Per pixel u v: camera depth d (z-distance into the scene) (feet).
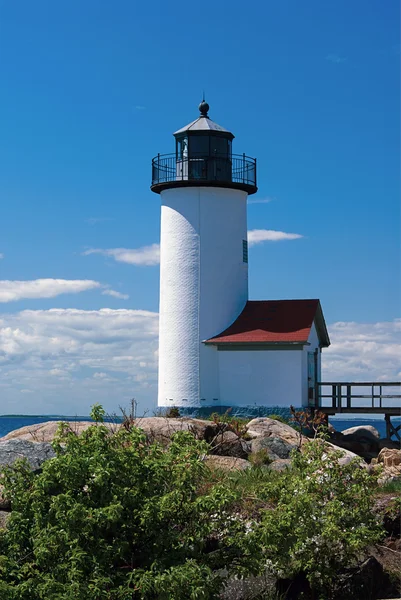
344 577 47.16
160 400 127.13
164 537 40.11
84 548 39.27
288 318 124.57
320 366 133.49
